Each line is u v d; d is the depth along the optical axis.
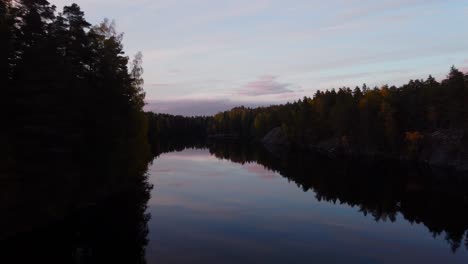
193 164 67.56
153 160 74.44
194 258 19.86
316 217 29.38
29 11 25.38
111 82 33.25
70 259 19.81
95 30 36.53
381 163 69.00
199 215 29.33
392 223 27.89
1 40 21.77
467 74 71.06
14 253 20.45
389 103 83.75
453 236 24.81
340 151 94.44
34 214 24.20
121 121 34.19
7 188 21.97
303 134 115.62
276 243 22.69
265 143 142.88
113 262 19.34
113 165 33.22
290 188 42.41
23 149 23.50
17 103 23.03
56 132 24.81
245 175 53.03
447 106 72.38
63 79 25.09
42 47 23.89
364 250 21.83
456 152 64.50
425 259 20.58
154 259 19.66
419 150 73.75
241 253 20.73
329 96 115.69
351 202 35.22
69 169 26.97
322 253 21.08
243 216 29.22
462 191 41.09
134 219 27.70
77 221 26.73
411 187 43.50
